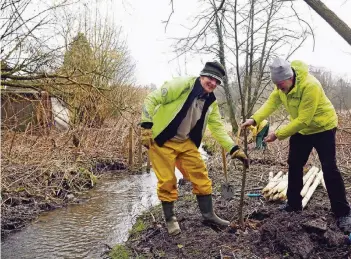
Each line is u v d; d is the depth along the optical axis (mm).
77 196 7297
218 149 11109
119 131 11703
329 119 3873
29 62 6719
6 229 5352
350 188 5719
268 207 4848
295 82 3746
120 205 6633
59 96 7324
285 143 9500
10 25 6355
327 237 3588
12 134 7828
